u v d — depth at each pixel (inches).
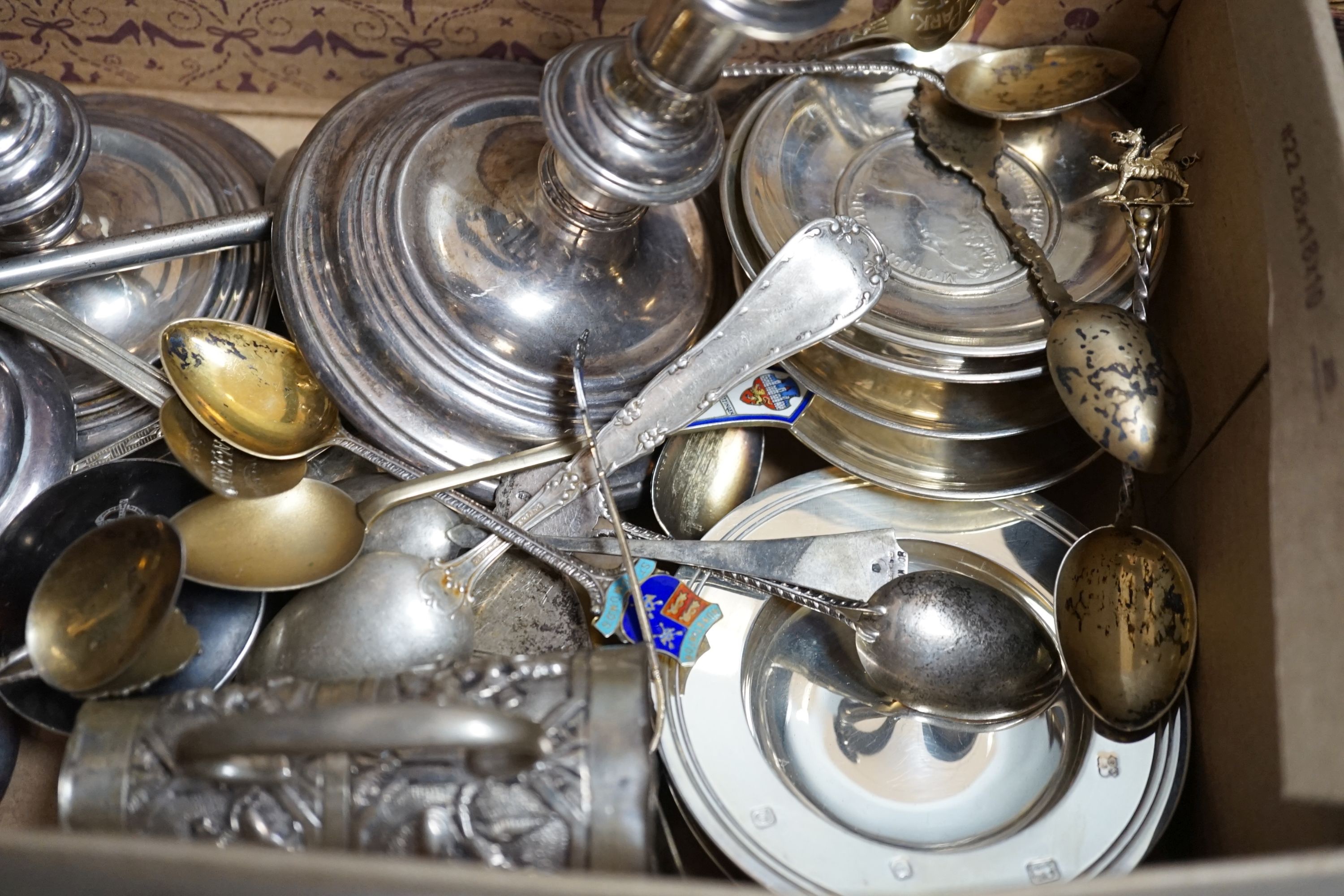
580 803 17.4
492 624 23.5
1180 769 21.2
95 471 23.0
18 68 29.6
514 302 23.9
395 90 27.2
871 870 19.9
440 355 23.3
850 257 23.7
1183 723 21.7
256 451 22.5
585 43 22.6
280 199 25.2
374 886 13.8
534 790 17.4
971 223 26.0
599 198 22.7
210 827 17.4
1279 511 16.4
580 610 23.7
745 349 23.9
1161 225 24.7
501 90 27.0
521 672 18.6
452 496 23.3
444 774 17.4
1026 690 23.0
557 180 23.0
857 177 26.6
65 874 15.3
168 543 19.9
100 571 20.3
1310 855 13.8
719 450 25.9
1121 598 22.8
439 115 25.5
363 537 22.7
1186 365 24.4
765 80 29.7
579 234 23.8
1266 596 19.3
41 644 19.9
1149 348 22.7
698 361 24.0
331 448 25.3
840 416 25.6
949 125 27.2
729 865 20.5
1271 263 18.1
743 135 26.4
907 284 24.6
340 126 26.1
